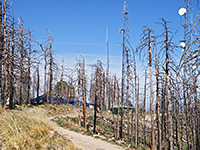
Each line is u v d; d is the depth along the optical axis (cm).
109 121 3719
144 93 2381
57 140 901
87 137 1675
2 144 695
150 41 1370
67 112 3678
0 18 1543
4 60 1459
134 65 2216
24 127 869
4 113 941
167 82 1150
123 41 2147
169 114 1195
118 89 2809
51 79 3978
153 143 1529
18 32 1667
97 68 2761
